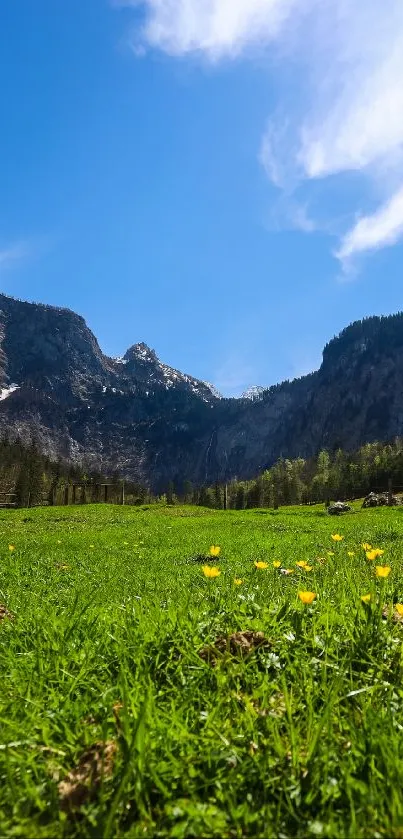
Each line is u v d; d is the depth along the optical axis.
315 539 14.60
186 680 2.59
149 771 1.77
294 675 2.57
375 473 135.62
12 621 4.42
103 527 24.77
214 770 1.85
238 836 1.55
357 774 1.81
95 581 8.35
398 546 11.15
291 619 3.40
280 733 2.13
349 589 4.63
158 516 35.00
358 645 2.83
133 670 2.79
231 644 2.97
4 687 2.77
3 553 12.89
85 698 2.50
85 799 1.71
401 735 2.03
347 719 2.17
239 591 5.05
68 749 2.07
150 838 1.51
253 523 24.53
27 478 109.88
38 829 1.56
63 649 3.16
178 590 6.20
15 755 1.92
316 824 1.54
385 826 1.53
